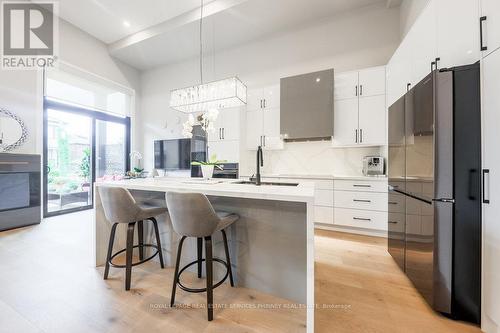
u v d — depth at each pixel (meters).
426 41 1.89
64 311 1.48
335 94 3.32
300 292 1.60
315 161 3.76
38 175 3.48
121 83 5.00
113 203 1.71
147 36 4.11
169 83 5.17
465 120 1.35
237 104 2.69
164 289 1.75
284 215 1.64
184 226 1.44
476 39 1.38
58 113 4.03
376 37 3.35
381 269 2.09
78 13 3.71
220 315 1.46
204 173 2.29
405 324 1.38
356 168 3.50
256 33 4.00
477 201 1.33
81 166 4.44
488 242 1.26
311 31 3.74
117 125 5.07
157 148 5.16
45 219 3.73
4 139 3.25
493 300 1.24
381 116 3.03
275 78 4.04
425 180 1.53
